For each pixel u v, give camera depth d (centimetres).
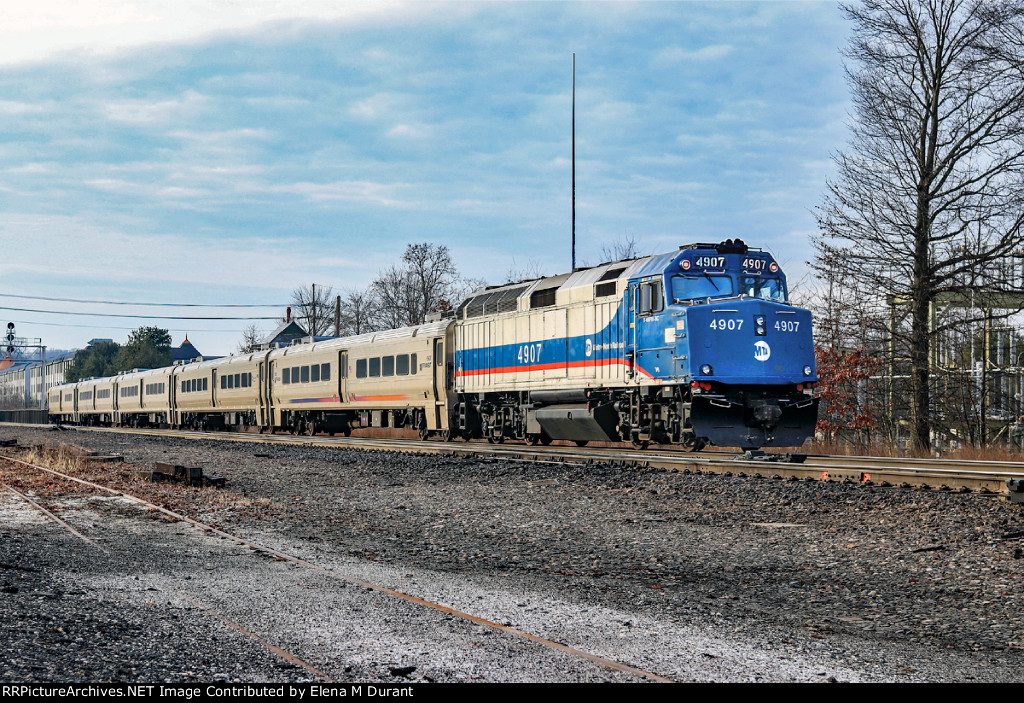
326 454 2669
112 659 631
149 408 6116
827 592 891
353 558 1085
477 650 670
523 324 2653
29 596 812
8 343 10088
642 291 2152
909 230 2772
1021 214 2594
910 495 1356
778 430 2070
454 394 3072
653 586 919
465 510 1505
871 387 3019
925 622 770
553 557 1088
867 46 2838
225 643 679
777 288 2150
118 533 1262
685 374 2003
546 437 2733
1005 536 1087
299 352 4172
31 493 1784
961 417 2864
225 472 2267
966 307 2866
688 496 1516
